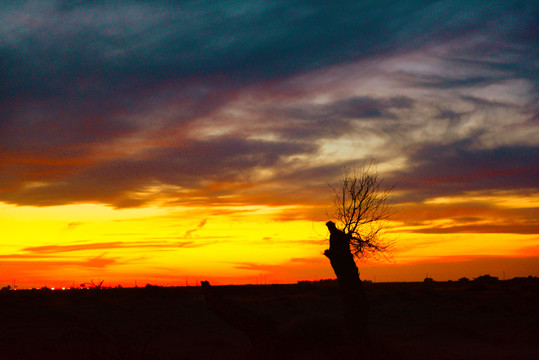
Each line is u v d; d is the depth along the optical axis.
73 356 19.03
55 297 42.88
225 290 56.50
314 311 40.88
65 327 27.61
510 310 42.16
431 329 29.56
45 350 20.55
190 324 33.34
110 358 18.45
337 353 18.75
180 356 21.08
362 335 18.62
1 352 20.09
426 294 49.91
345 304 18.72
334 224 19.06
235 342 26.81
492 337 28.20
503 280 97.38
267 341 15.58
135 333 27.84
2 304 32.75
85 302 37.78
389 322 37.06
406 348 22.97
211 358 21.64
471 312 41.41
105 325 29.50
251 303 43.75
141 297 40.38
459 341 27.39
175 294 42.72
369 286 76.75
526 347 25.23
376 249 19.09
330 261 18.95
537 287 60.81
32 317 29.69
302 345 20.08
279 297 47.03
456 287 71.81
